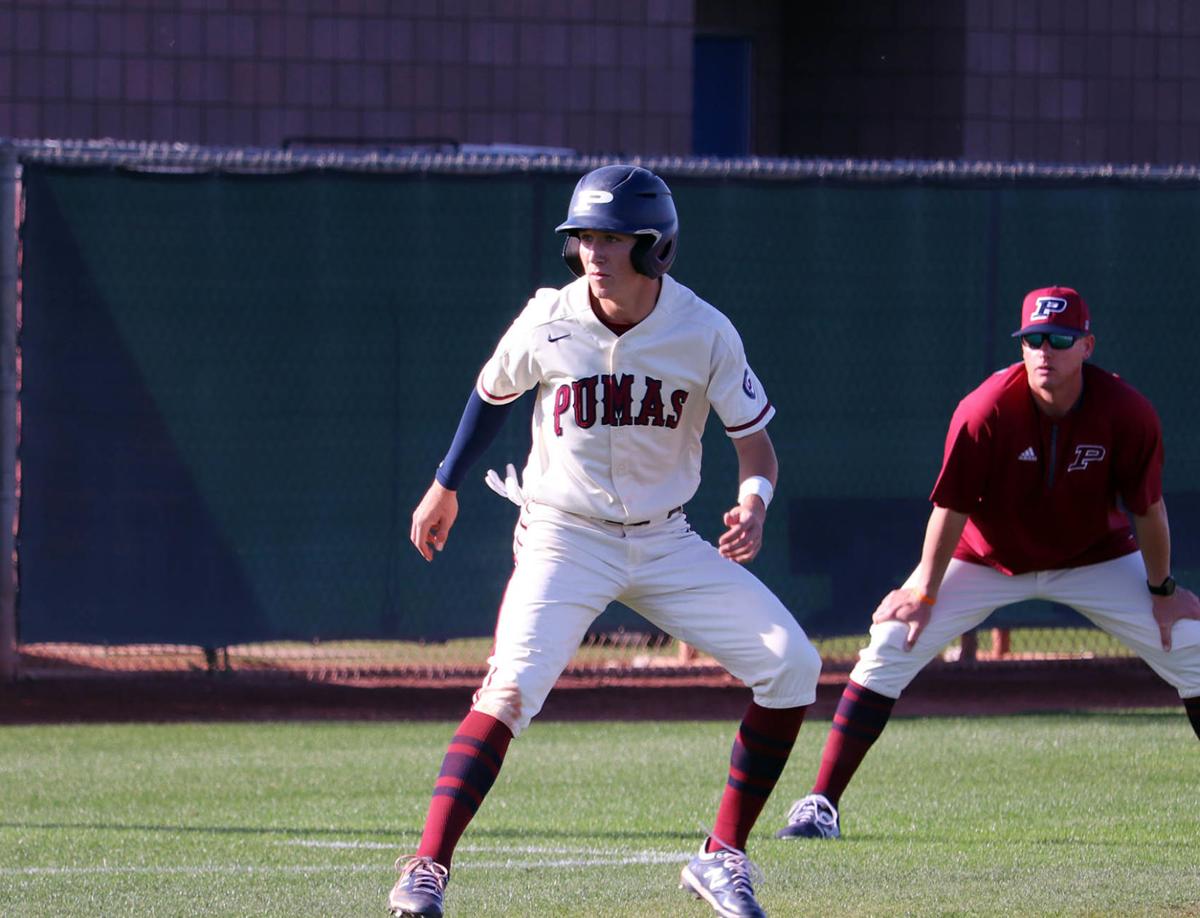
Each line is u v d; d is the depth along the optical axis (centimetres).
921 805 2420
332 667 3775
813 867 1922
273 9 5259
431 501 1748
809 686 1625
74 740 3072
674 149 5462
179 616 3512
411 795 2542
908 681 2222
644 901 1752
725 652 1634
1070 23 5931
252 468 3528
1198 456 3769
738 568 1664
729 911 1603
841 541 3684
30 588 3469
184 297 3506
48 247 3462
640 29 5431
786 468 3666
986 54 5928
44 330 3462
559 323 1617
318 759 2883
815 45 6219
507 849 2089
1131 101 5975
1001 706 3503
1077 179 3722
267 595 3534
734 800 1656
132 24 5194
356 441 3556
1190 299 3762
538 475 1659
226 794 2545
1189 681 2216
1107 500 2202
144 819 2334
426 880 1473
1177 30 5991
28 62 5150
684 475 1669
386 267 3556
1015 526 2217
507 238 3581
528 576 1627
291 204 3531
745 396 1639
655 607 1659
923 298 3697
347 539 3556
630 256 1559
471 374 3581
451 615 3572
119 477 3491
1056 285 3731
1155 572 2192
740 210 3641
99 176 3472
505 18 5369
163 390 3503
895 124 6075
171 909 1733
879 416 3691
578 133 5416
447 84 5353
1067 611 3741
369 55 5309
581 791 2566
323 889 1838
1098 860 1975
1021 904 1708
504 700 1566
